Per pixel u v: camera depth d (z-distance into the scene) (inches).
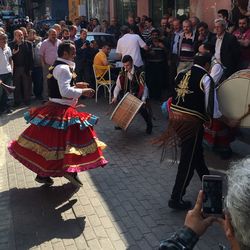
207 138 238.8
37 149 185.8
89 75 429.1
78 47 426.6
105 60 392.2
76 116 184.9
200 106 168.6
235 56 284.8
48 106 188.1
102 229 166.7
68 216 178.1
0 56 359.9
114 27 570.6
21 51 385.1
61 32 462.6
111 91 406.9
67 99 186.5
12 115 359.9
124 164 236.5
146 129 297.3
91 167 181.8
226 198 53.8
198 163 177.5
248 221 50.9
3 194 201.5
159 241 157.2
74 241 159.0
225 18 331.0
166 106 207.3
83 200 192.4
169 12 510.0
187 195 193.6
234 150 249.8
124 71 287.1
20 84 392.8
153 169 227.5
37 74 413.7
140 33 452.8
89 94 190.1
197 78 166.7
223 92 198.8
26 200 194.2
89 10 858.1
